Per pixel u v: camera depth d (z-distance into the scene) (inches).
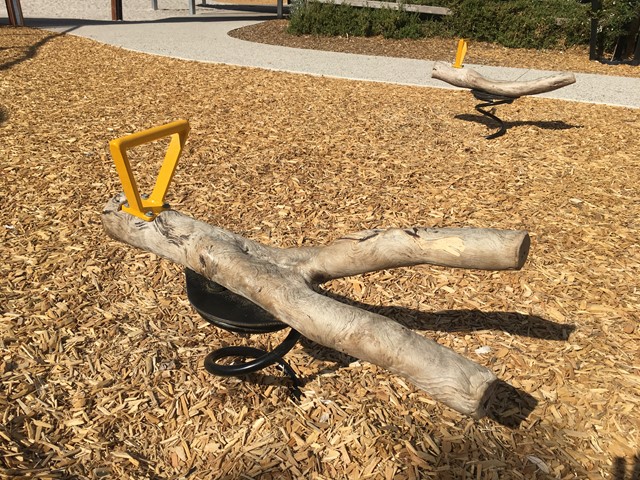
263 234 171.3
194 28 623.5
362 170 221.3
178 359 118.7
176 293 140.9
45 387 109.3
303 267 86.7
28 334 122.7
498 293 144.7
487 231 72.7
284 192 199.2
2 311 129.5
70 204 183.5
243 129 263.9
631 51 495.8
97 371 114.2
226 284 84.5
